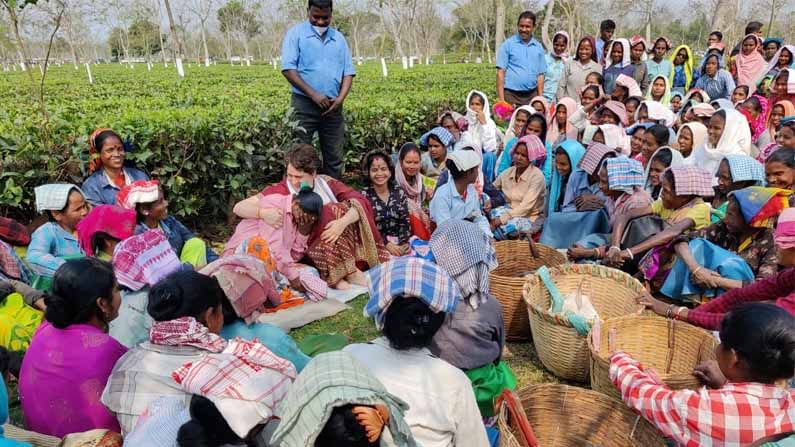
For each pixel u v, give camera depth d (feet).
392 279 7.95
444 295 7.92
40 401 8.78
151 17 162.61
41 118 20.27
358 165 30.37
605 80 33.58
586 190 18.92
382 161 18.70
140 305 11.21
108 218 13.16
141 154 19.29
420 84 57.52
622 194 16.99
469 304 9.95
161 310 8.33
